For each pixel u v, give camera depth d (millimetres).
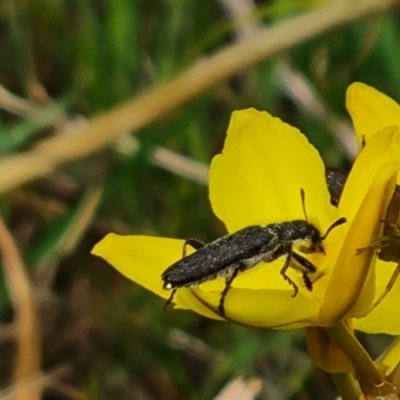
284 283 106
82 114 189
